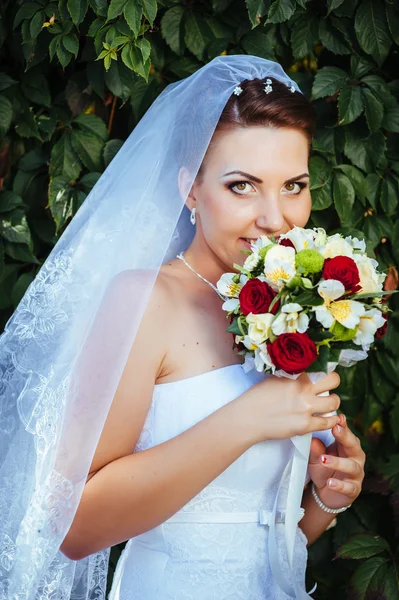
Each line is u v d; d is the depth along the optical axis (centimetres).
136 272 173
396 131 251
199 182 182
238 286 167
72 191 252
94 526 166
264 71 182
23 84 251
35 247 263
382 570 258
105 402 164
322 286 154
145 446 174
